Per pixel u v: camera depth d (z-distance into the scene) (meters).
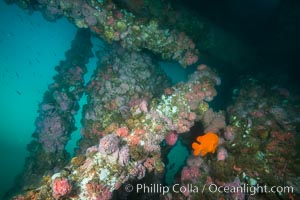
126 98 3.80
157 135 2.61
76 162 2.18
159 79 4.45
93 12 3.36
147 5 3.50
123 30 3.44
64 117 4.34
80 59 5.06
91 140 3.75
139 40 3.54
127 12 3.47
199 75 3.21
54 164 4.04
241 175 2.48
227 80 4.90
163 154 3.13
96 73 4.46
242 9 4.93
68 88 4.60
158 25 3.52
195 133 3.45
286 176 2.27
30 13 4.66
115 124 2.79
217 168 2.67
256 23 5.13
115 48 4.33
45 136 4.12
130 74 3.95
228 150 2.81
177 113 2.83
